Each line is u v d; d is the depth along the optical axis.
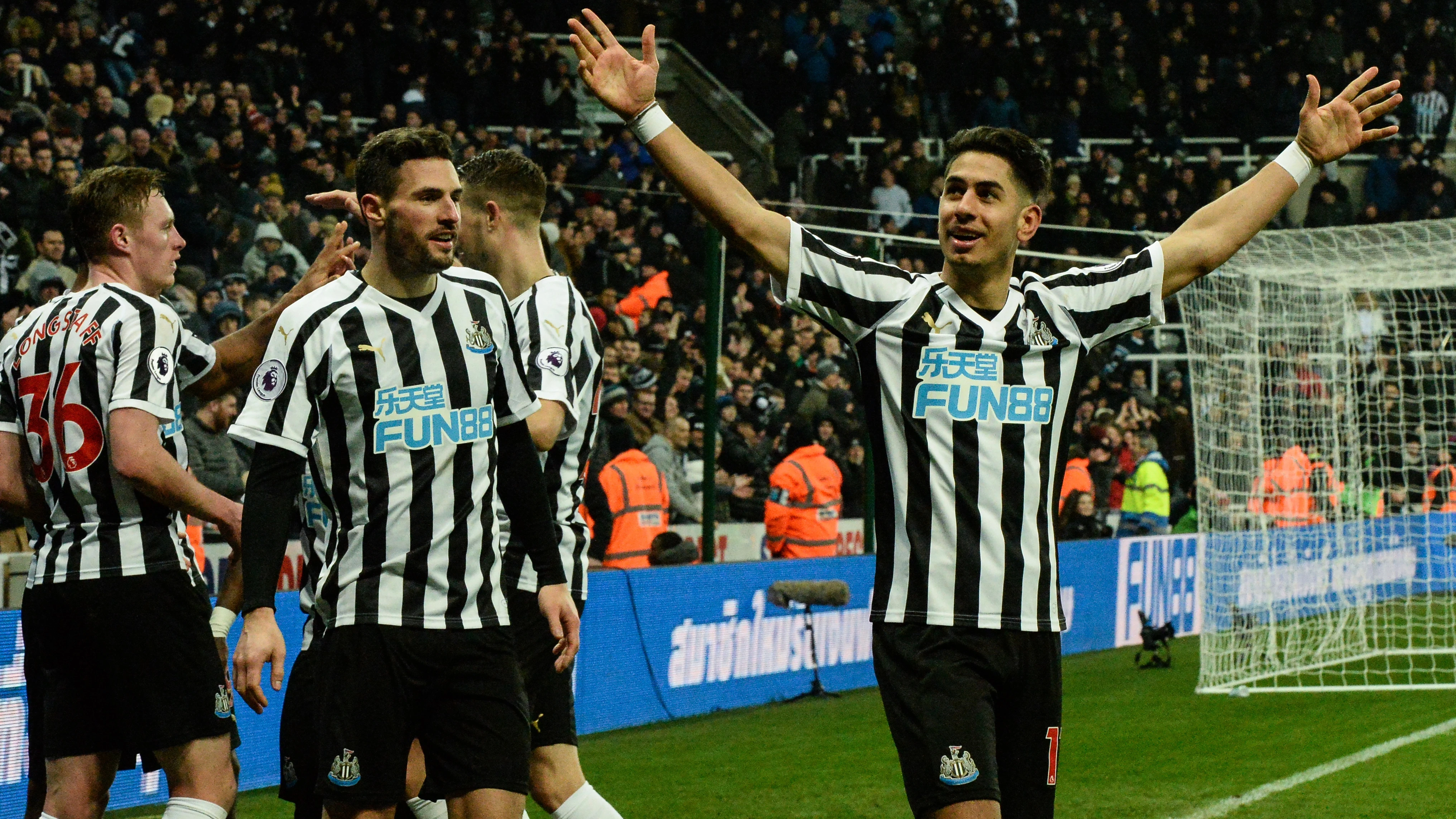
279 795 5.00
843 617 13.05
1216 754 9.94
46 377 5.16
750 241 4.27
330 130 17.84
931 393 4.31
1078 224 23.78
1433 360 19.34
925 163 22.84
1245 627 13.79
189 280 12.97
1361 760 9.70
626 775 9.20
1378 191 26.45
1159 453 18.61
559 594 4.70
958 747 4.12
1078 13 27.39
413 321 4.42
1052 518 4.38
